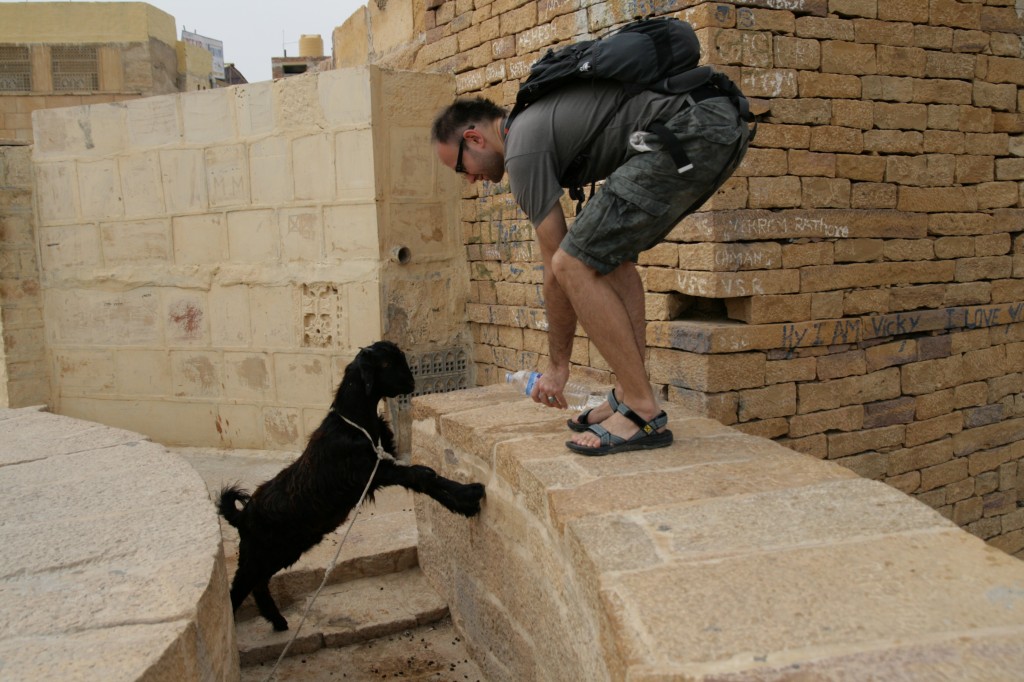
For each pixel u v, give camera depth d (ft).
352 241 22.30
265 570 13.61
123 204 25.82
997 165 18.72
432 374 23.39
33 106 51.29
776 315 15.83
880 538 7.36
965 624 5.82
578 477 9.80
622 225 9.54
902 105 17.13
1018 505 20.36
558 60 9.77
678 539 7.72
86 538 9.89
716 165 9.54
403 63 26.53
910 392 17.93
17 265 27.25
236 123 23.76
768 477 9.31
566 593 9.09
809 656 5.61
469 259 23.72
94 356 27.02
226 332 24.84
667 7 15.72
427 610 15.14
